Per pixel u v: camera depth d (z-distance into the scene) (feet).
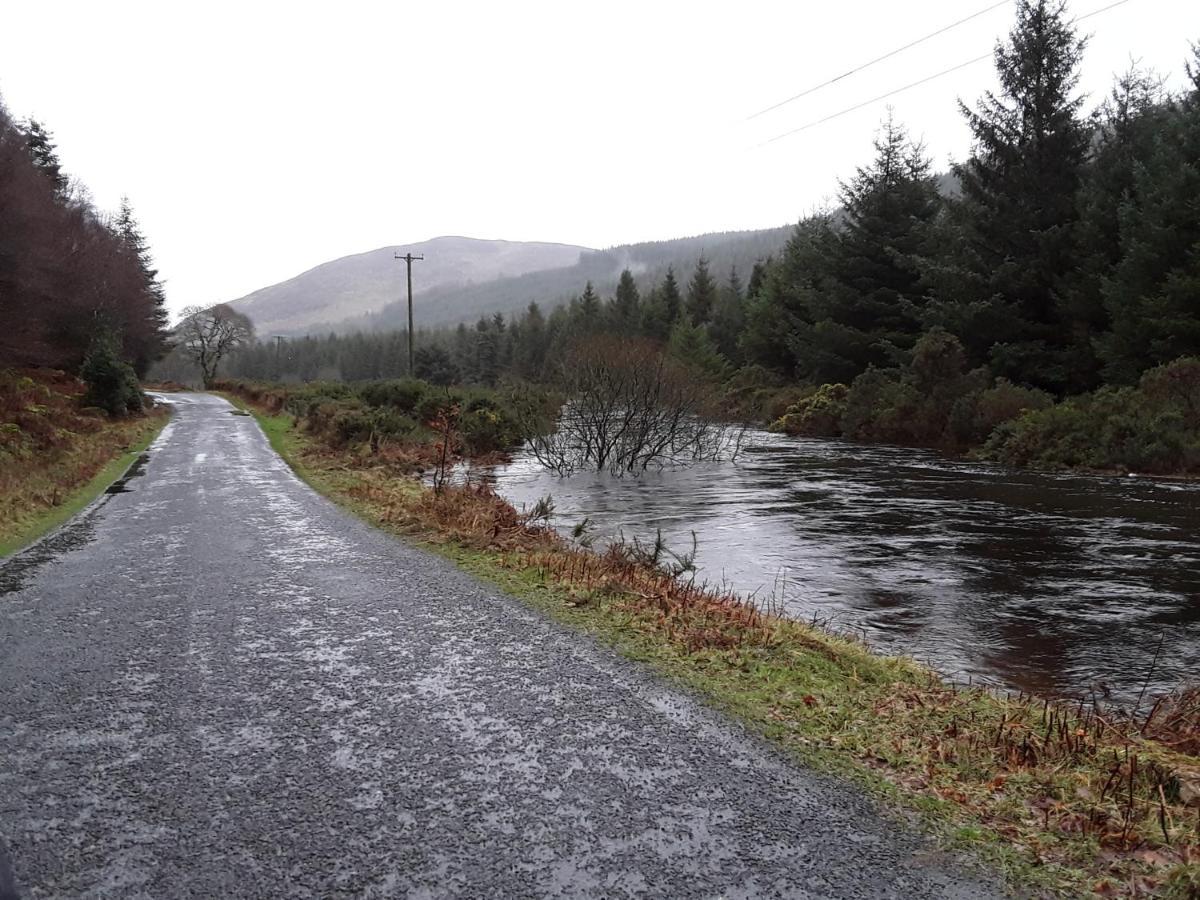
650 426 72.49
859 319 134.41
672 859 9.93
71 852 10.21
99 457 69.97
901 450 85.81
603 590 24.23
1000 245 105.29
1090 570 31.63
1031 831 10.59
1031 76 102.68
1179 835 10.35
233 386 222.69
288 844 10.36
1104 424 66.95
